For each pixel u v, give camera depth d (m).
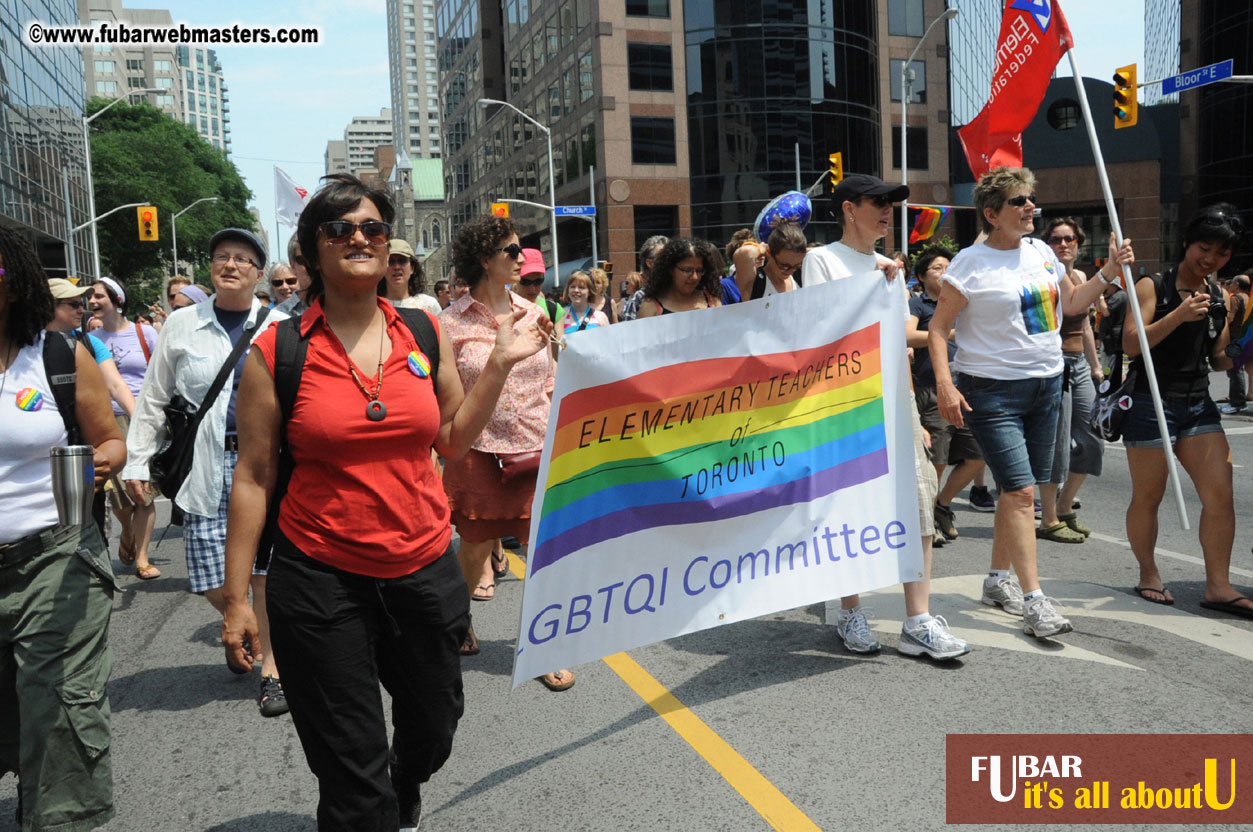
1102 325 9.91
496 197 69.25
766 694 3.84
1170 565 5.77
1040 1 4.98
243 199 85.25
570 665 3.29
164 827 3.09
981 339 4.24
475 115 74.44
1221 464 4.71
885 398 4.03
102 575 2.72
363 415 2.37
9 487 2.61
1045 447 4.40
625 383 3.33
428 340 2.59
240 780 3.41
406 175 143.75
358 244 2.38
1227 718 3.48
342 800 2.37
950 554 6.11
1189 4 47.41
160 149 69.75
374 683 2.43
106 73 157.38
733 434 3.62
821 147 47.22
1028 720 3.50
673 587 3.52
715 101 46.97
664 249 4.80
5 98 41.50
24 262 2.63
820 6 46.66
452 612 2.52
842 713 3.61
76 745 2.65
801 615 4.88
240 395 2.41
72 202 56.38
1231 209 4.53
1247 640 4.32
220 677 4.54
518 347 2.66
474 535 4.47
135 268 69.06
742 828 2.86
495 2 70.56
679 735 3.51
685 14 46.97
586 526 3.30
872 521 4.01
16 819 3.04
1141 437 4.84
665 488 3.47
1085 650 4.20
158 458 4.18
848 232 4.16
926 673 3.98
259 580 3.97
